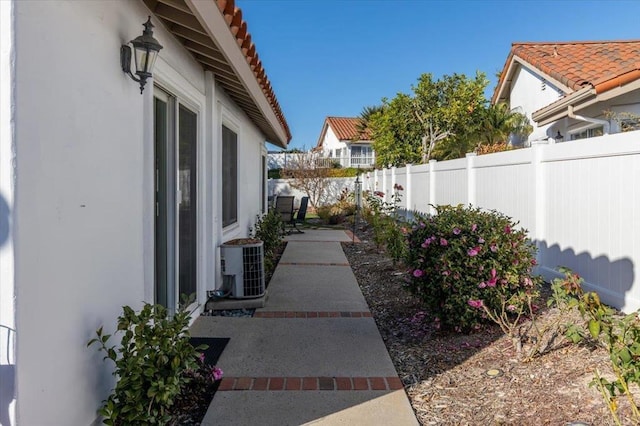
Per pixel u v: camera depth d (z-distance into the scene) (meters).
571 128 11.35
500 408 3.22
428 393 3.54
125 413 2.61
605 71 10.23
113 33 3.05
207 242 5.89
